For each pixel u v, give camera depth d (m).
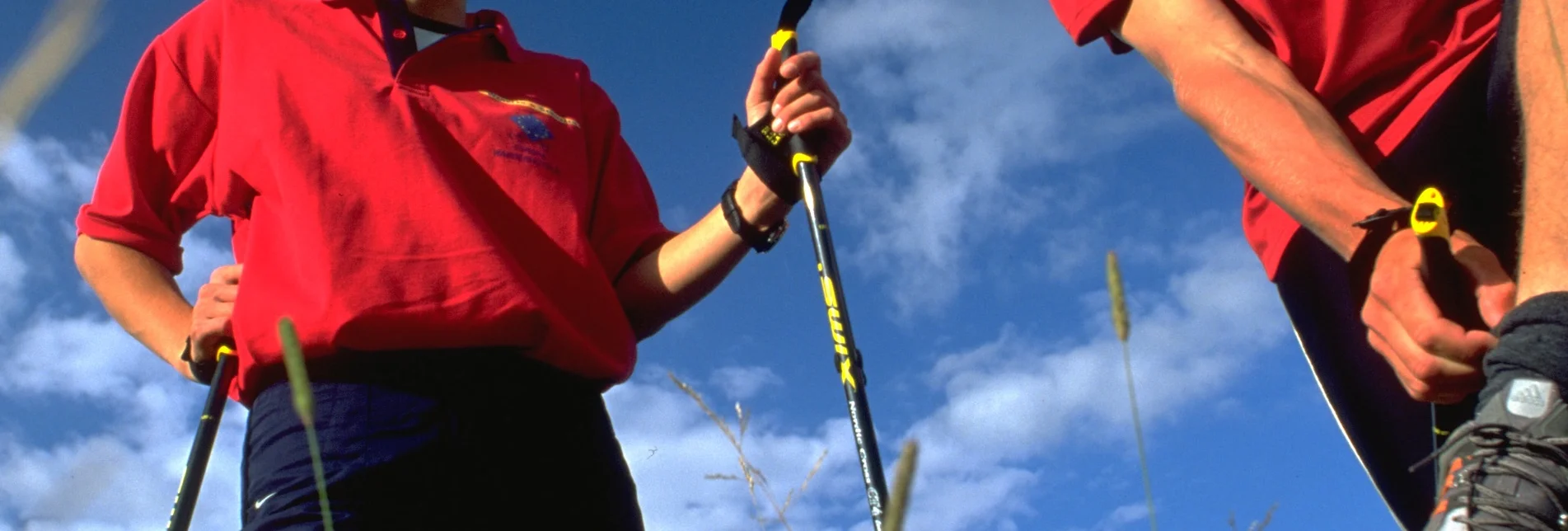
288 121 2.39
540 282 2.43
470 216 2.35
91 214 2.58
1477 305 1.85
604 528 2.34
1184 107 2.26
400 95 2.48
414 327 2.19
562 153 2.65
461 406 2.21
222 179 2.44
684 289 2.73
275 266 2.27
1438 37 2.22
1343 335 2.33
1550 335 1.55
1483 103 2.12
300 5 2.60
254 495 2.15
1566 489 1.48
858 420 2.12
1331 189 1.96
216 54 2.57
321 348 2.15
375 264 2.23
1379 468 2.36
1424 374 1.73
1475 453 1.55
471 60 2.69
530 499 2.24
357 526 2.06
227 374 2.30
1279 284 2.46
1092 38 2.53
